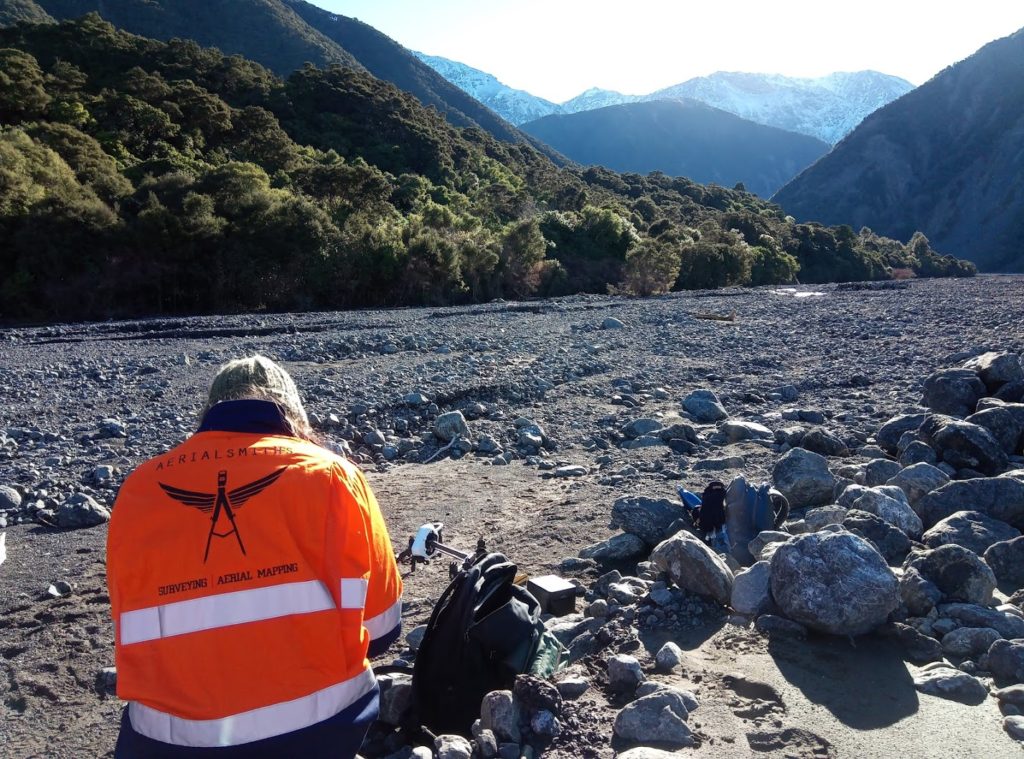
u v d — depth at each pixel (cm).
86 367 1534
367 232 4066
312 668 198
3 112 5794
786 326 2366
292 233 3844
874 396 1178
